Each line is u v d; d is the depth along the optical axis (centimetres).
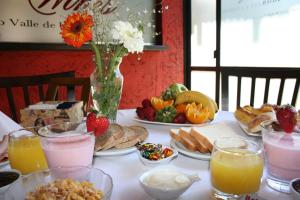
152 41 282
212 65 287
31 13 215
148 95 289
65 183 51
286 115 60
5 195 49
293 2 213
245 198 52
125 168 71
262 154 57
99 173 56
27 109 105
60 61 232
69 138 65
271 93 223
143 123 117
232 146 62
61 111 104
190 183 56
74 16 93
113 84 105
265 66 241
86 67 246
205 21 288
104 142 79
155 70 289
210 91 293
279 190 58
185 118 111
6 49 199
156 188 52
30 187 54
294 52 218
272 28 232
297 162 57
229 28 267
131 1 259
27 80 159
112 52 104
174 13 290
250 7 246
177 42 298
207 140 74
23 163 68
